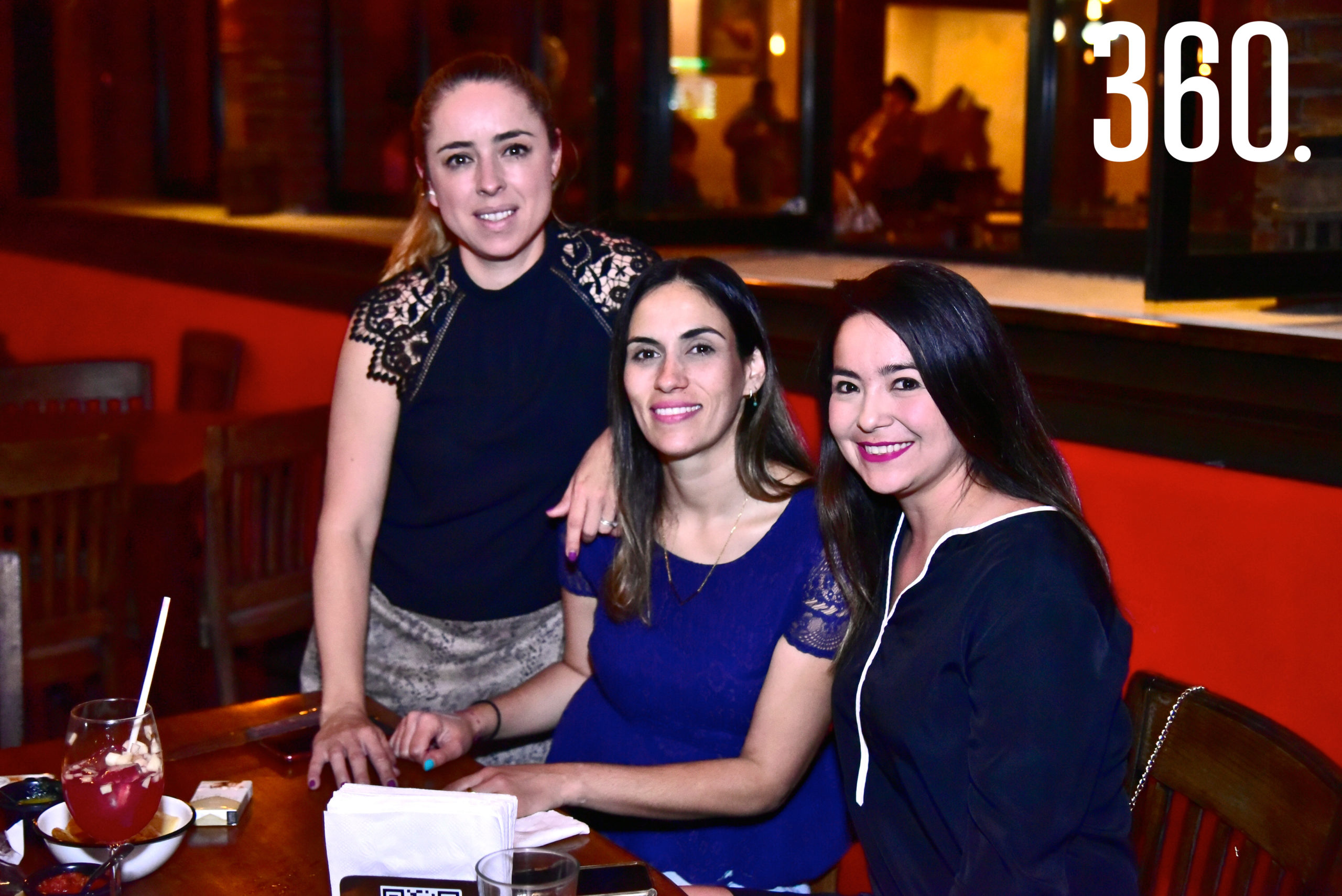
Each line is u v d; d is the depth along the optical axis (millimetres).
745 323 1707
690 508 1767
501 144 1878
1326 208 2658
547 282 2021
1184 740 1483
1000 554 1391
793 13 4410
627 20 4273
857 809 1562
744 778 1653
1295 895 1287
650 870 1361
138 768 1251
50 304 6430
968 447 1440
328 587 1953
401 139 5727
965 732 1400
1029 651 1328
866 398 1455
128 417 3699
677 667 1748
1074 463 2557
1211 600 2332
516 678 2158
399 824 1272
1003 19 8664
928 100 9078
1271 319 2410
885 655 1492
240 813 1457
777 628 1705
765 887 1766
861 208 4570
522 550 2090
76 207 6438
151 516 3170
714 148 4445
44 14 7418
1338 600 2143
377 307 1997
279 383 5016
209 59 6652
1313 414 2145
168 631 3254
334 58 5902
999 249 4352
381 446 2008
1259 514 2246
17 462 2590
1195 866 2258
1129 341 2424
